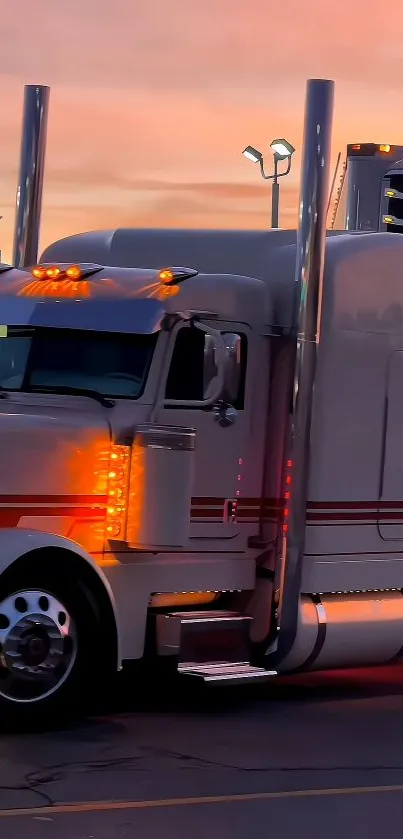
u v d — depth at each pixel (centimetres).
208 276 1567
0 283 1577
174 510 1470
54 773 1241
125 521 1480
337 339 1623
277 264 1639
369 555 1666
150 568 1517
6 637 1397
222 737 1424
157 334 1524
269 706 1608
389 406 1677
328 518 1627
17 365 1521
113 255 1783
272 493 1608
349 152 2270
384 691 1734
